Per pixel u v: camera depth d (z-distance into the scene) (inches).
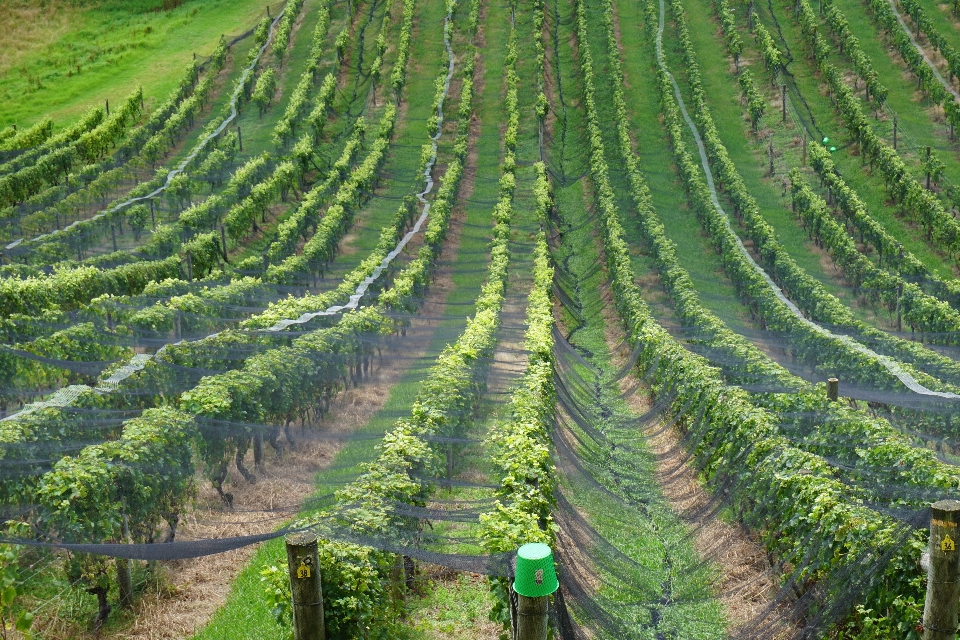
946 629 307.4
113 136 1925.4
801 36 2239.2
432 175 1786.4
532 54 2340.1
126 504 482.9
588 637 434.9
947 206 1482.5
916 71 1909.4
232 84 2229.3
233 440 603.2
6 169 1744.6
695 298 1102.4
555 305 1237.1
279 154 1785.2
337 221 1403.8
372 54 2351.1
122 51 2492.6
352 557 383.9
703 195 1560.0
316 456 682.8
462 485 568.4
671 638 461.4
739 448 594.6
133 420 542.3
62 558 450.6
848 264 1285.7
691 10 2491.4
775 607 470.6
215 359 741.3
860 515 429.4
